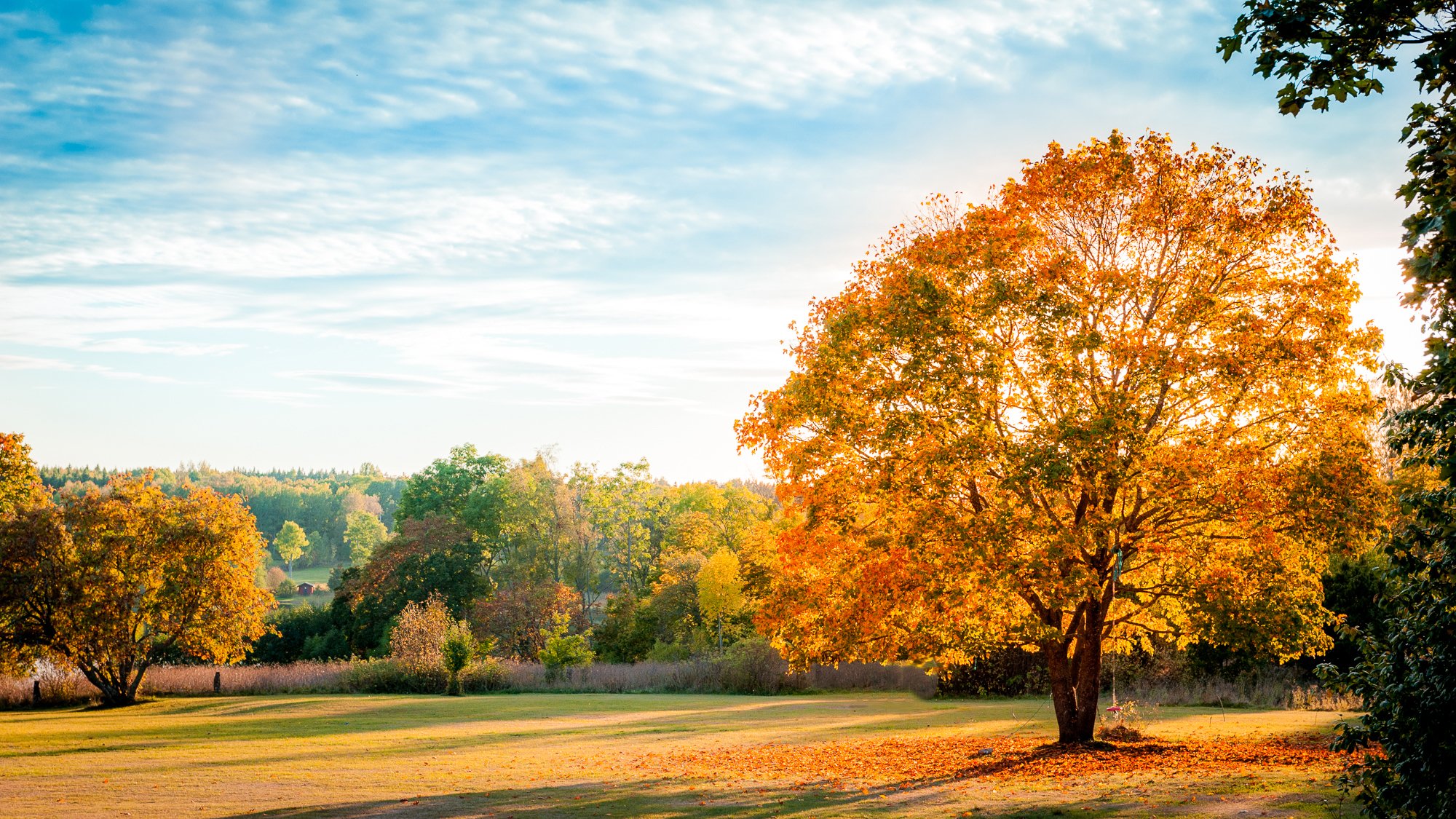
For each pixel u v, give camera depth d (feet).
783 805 39.32
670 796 42.93
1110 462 46.78
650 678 132.05
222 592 119.55
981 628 55.77
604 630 194.39
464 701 111.14
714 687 128.88
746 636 162.09
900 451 52.90
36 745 67.46
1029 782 43.39
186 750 64.69
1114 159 53.42
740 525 222.69
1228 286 52.26
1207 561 53.78
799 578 59.52
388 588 197.67
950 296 52.03
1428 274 22.48
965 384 50.31
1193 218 51.78
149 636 120.88
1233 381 48.91
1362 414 49.52
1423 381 23.72
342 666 136.15
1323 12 23.61
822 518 54.85
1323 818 31.07
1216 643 51.52
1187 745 55.88
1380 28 23.45
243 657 126.11
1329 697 79.61
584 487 257.34
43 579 111.14
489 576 232.32
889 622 55.67
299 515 518.37
